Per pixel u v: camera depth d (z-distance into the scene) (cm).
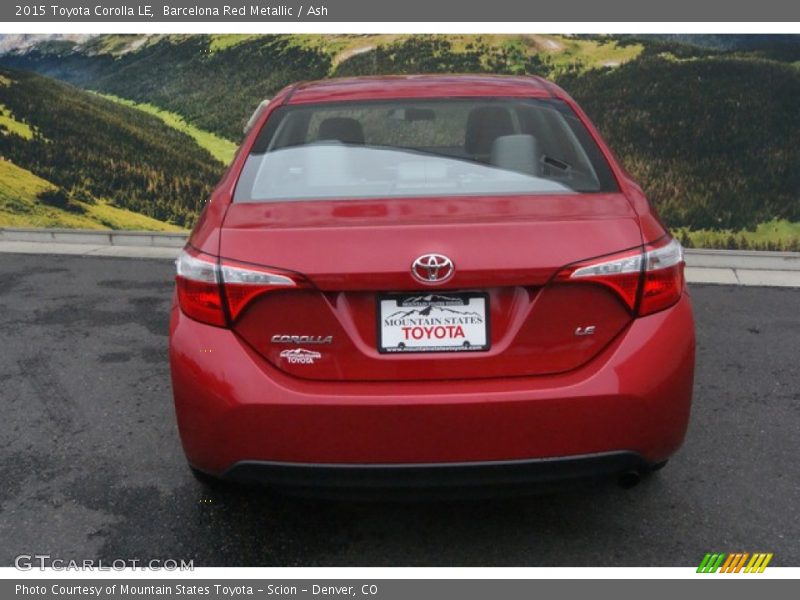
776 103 651
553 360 207
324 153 253
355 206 218
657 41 694
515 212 212
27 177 838
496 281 200
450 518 259
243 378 204
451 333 205
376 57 805
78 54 827
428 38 788
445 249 199
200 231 222
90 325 490
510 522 256
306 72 816
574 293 205
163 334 470
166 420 340
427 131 267
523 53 757
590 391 202
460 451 203
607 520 256
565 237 204
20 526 255
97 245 784
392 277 199
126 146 827
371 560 237
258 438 204
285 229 206
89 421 340
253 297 204
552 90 291
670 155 696
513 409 200
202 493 276
